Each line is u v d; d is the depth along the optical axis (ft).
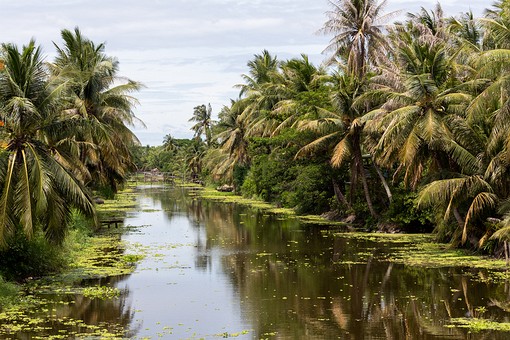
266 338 52.42
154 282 75.92
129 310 61.93
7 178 67.41
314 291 70.44
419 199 87.92
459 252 95.66
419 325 55.77
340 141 126.41
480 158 88.99
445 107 98.48
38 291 69.87
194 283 75.41
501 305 62.59
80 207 73.31
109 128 124.47
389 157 107.76
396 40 141.79
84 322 57.41
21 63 71.61
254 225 144.05
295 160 156.04
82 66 129.39
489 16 112.78
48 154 72.38
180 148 485.97
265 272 82.43
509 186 89.25
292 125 153.58
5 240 65.82
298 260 92.17
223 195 274.77
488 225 89.15
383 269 83.15
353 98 127.13
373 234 123.34
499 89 75.97
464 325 55.47
